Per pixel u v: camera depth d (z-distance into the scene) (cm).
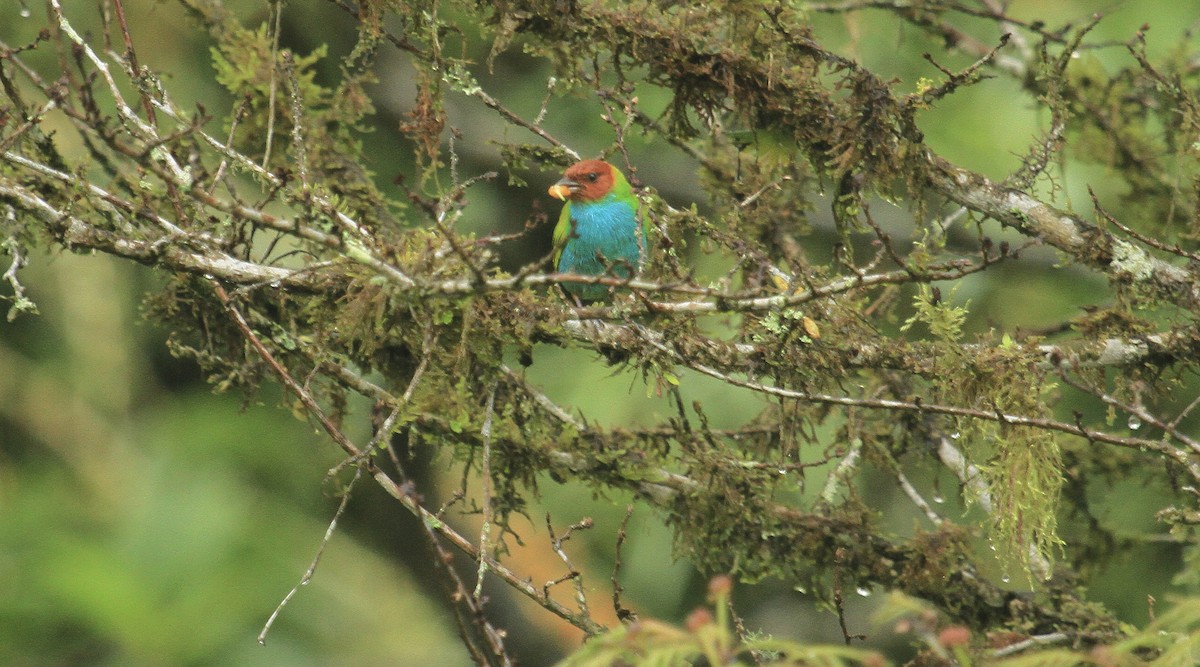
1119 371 781
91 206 726
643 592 1342
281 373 718
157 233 724
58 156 753
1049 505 725
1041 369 743
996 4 1077
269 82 889
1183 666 457
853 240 1342
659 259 775
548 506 1367
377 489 1316
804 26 805
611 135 1398
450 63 807
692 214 788
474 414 778
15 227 711
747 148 869
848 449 869
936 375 745
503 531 805
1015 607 811
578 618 695
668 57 791
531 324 731
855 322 755
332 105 904
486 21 794
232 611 1117
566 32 788
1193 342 761
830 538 826
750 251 762
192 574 1128
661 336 739
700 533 823
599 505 1355
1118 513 1184
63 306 1192
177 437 1230
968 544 820
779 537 828
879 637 1391
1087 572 928
